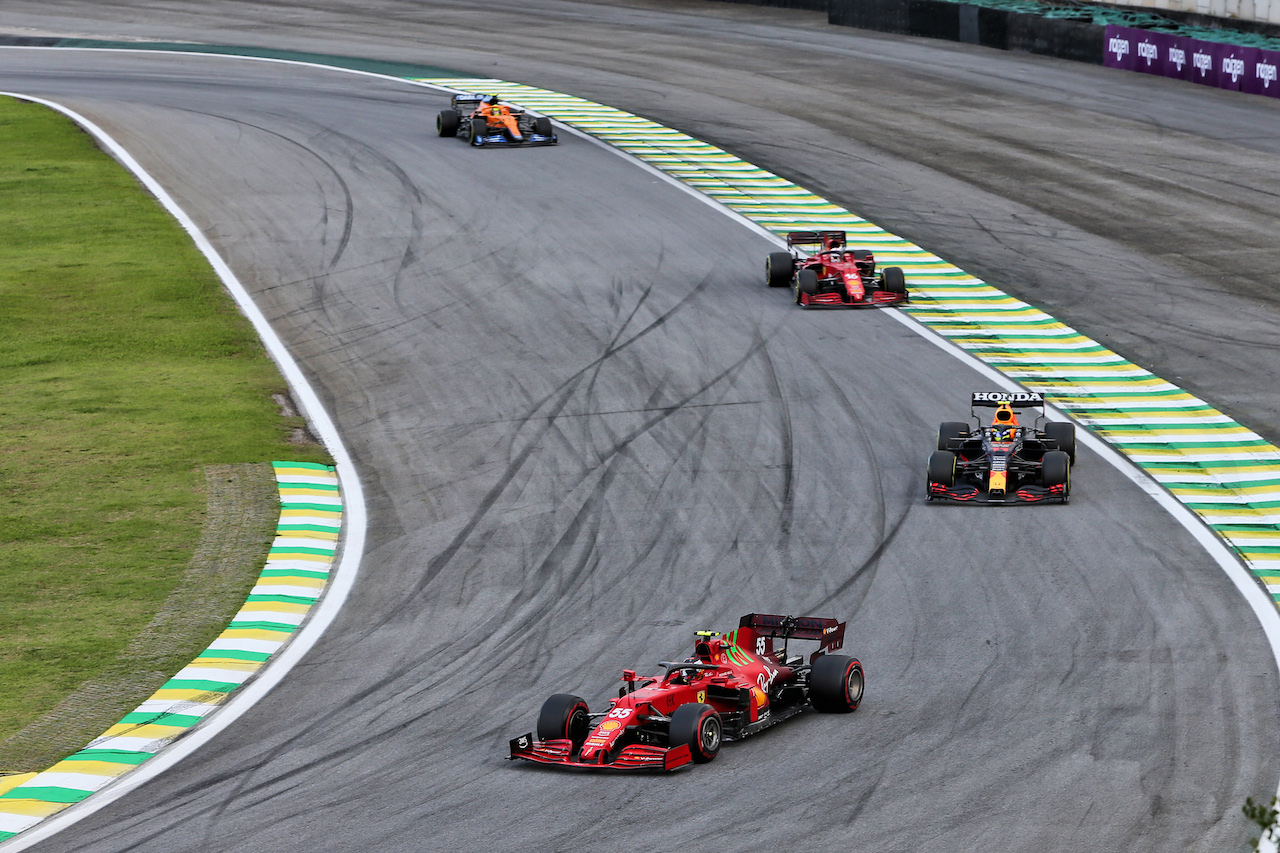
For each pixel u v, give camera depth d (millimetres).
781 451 90375
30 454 93062
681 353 109125
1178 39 196625
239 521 82500
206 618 70250
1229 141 167750
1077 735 54781
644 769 52875
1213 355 108125
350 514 83625
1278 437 92500
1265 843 46062
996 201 149500
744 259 133000
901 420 95438
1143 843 46594
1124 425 94750
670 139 175250
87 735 58469
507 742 56125
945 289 124250
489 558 76312
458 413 99000
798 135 176625
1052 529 77875
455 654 65062
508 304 121188
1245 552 74312
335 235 140875
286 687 62594
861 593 69938
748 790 50906
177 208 151250
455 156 168125
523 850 47375
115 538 80188
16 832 50750
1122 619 66125
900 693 59125
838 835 47562
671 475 86938
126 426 97812
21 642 67562
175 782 54188
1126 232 138875
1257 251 132500
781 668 58125
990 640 64250
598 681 61125
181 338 115625
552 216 145750
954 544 75875
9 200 154750
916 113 185875
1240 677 59750
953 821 48344
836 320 116562
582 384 103375
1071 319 116438
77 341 115375
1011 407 87688
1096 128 175875
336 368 108688
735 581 71812
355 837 49031
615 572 73562
